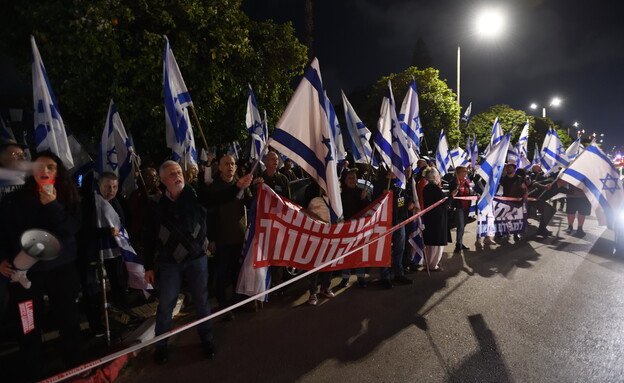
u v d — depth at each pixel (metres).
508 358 3.35
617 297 4.65
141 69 6.34
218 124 8.77
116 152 4.52
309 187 5.00
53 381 2.34
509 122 28.17
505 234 7.55
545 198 8.27
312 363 3.35
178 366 3.35
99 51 5.70
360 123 7.33
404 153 4.91
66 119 6.97
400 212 5.38
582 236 8.09
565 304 4.47
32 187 2.73
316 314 4.36
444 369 3.21
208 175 5.28
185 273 3.43
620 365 3.21
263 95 9.20
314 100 3.74
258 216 4.14
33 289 2.79
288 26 9.48
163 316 3.33
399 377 3.12
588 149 6.03
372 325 4.05
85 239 3.72
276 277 5.01
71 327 2.99
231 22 7.54
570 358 3.33
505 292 4.90
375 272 5.95
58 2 5.32
